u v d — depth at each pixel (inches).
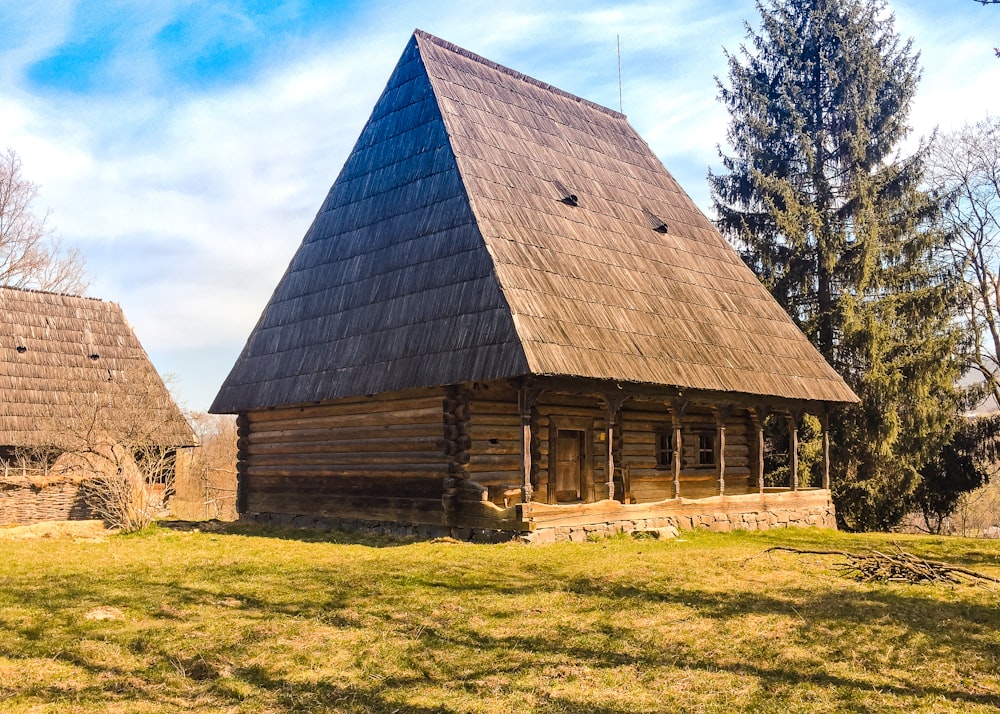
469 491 631.2
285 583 459.8
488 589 438.6
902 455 1160.2
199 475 1831.9
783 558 557.6
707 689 285.6
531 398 604.4
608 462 666.8
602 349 645.9
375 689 286.4
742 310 887.7
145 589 443.2
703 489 871.7
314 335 791.1
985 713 266.4
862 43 1261.1
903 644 339.0
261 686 289.0
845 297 1152.8
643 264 811.4
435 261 703.1
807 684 291.0
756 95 1304.1
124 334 1272.1
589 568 500.1
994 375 1269.7
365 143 891.4
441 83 844.6
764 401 825.5
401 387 654.5
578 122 979.9
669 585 450.9
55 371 1143.6
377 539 656.4
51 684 285.4
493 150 794.2
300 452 806.5
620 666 309.0
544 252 706.8
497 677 297.1
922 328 1176.8
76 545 642.8
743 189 1304.1
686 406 737.0
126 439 866.8
